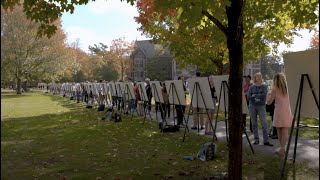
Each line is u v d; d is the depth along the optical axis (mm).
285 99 8852
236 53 6227
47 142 11266
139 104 19594
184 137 11211
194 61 20781
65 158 8891
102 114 20844
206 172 7367
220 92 10023
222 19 7160
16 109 25562
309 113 6535
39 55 58250
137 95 19500
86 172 7492
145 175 7203
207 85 10664
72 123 16469
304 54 6430
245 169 7555
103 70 89625
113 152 9555
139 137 12117
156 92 14516
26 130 14219
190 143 10836
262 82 10484
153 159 8648
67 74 77250
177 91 12797
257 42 9516
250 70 52406
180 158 8742
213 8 5820
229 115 6375
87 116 19734
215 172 7355
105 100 26906
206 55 20250
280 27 10508
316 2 7543
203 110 13938
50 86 67312
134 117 18938
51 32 7660
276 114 8930
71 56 64500
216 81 10102
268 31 10570
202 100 10977
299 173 7133
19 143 11109
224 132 12961
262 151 9523
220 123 15289
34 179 7000
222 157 8781
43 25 7633
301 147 9781
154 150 9773
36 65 58562
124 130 13891
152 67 92000
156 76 91062
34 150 9953
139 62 111188
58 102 34562
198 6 5820
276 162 8125
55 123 16562
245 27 8180
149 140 11477
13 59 56375
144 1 11961
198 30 8438
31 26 55875
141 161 8453
